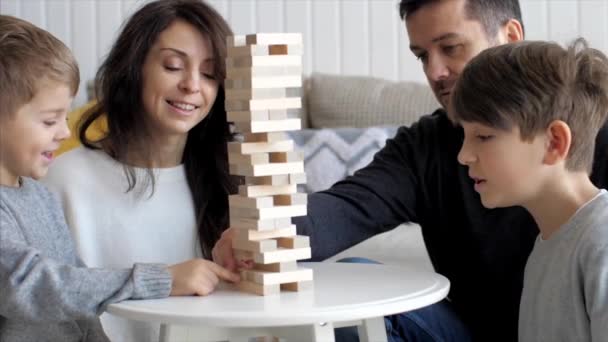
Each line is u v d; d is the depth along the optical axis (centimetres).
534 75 133
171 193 170
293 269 134
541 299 135
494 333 163
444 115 172
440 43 164
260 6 339
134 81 162
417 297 128
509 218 159
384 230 171
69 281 129
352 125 321
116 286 130
